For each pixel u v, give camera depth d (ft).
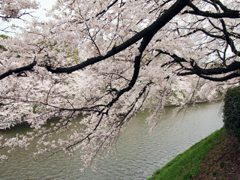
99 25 14.84
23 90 16.61
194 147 46.16
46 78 14.55
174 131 95.20
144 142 82.38
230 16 16.51
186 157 40.01
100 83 20.51
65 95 19.04
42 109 18.95
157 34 19.60
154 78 19.79
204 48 27.25
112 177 56.85
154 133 93.04
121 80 21.54
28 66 13.26
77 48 15.89
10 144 20.45
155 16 19.02
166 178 38.60
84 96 20.59
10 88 15.71
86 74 19.42
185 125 107.24
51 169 59.62
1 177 55.06
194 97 34.06
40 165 61.46
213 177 30.42
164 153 72.08
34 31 13.64
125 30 16.76
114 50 14.55
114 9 15.87
